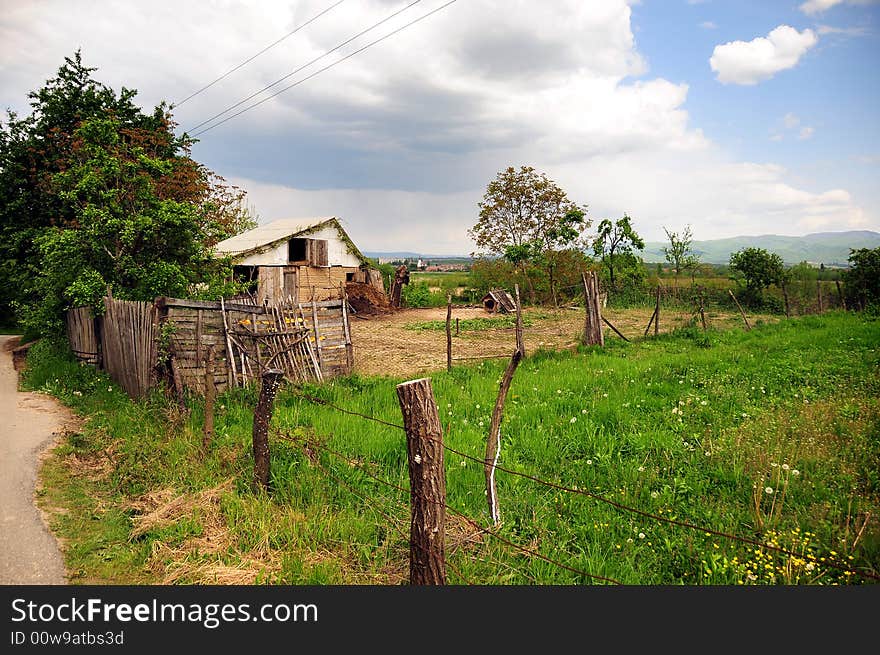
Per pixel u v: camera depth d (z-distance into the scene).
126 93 23.73
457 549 5.38
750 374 11.80
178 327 11.02
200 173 23.97
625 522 5.88
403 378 13.11
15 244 20.61
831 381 10.80
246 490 6.81
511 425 8.75
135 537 5.89
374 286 34.78
